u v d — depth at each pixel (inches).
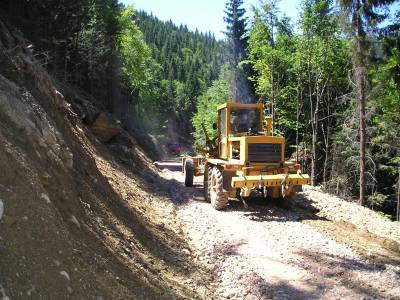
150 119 2166.6
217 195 430.3
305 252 296.7
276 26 1067.9
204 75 3983.8
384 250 316.2
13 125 196.5
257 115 487.5
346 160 895.1
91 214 225.9
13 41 328.2
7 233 127.1
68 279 136.1
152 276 209.0
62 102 364.2
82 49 955.3
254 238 328.8
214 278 258.8
